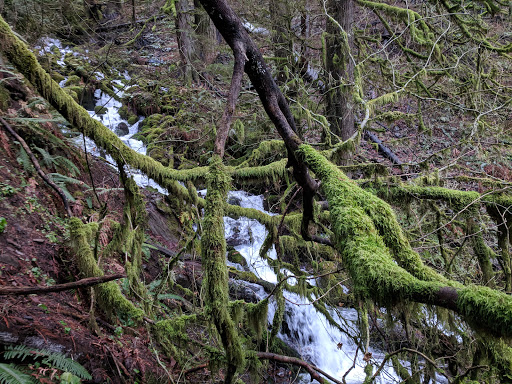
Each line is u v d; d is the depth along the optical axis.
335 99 6.24
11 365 2.20
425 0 6.42
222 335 1.77
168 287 4.28
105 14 11.70
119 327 3.16
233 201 7.46
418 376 3.03
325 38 6.49
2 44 2.40
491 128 5.23
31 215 3.55
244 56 1.72
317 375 2.77
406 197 3.46
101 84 9.59
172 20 10.10
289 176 4.04
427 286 1.03
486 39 5.80
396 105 8.94
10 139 4.06
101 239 3.80
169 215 6.26
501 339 0.95
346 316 5.41
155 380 2.90
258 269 6.19
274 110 1.79
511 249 4.14
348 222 1.24
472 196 3.29
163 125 8.84
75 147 5.02
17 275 2.90
